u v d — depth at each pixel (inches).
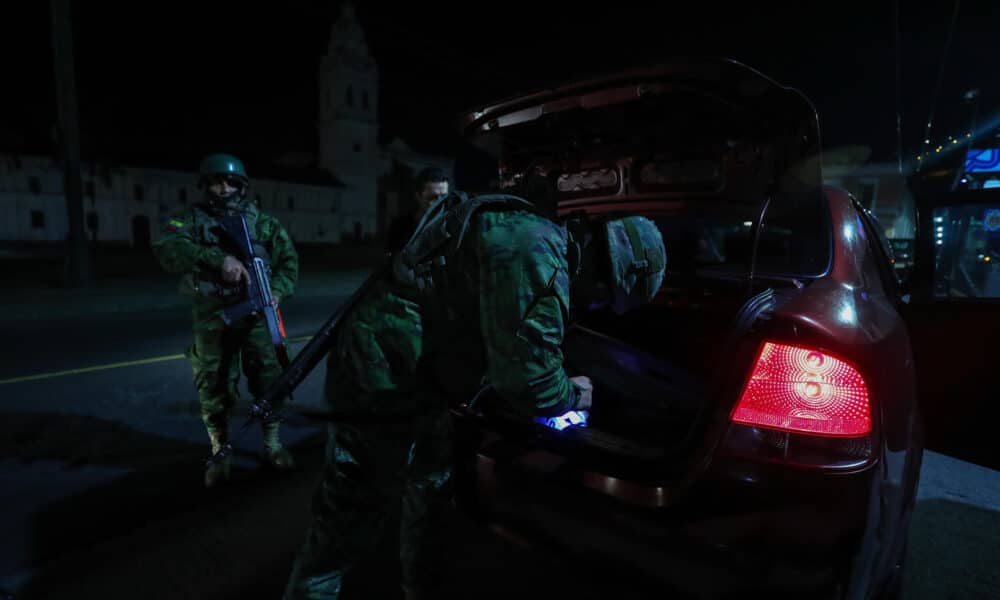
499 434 71.1
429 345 60.7
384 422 63.1
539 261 52.4
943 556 94.8
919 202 104.0
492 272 53.2
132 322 331.9
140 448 133.0
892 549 60.8
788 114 73.1
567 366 98.2
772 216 86.6
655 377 95.3
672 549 55.7
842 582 50.3
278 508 106.7
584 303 61.6
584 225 58.3
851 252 76.5
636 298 59.7
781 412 53.3
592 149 97.1
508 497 69.4
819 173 79.4
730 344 56.7
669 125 83.7
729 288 98.8
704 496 54.1
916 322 90.6
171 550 92.6
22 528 98.1
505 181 115.2
